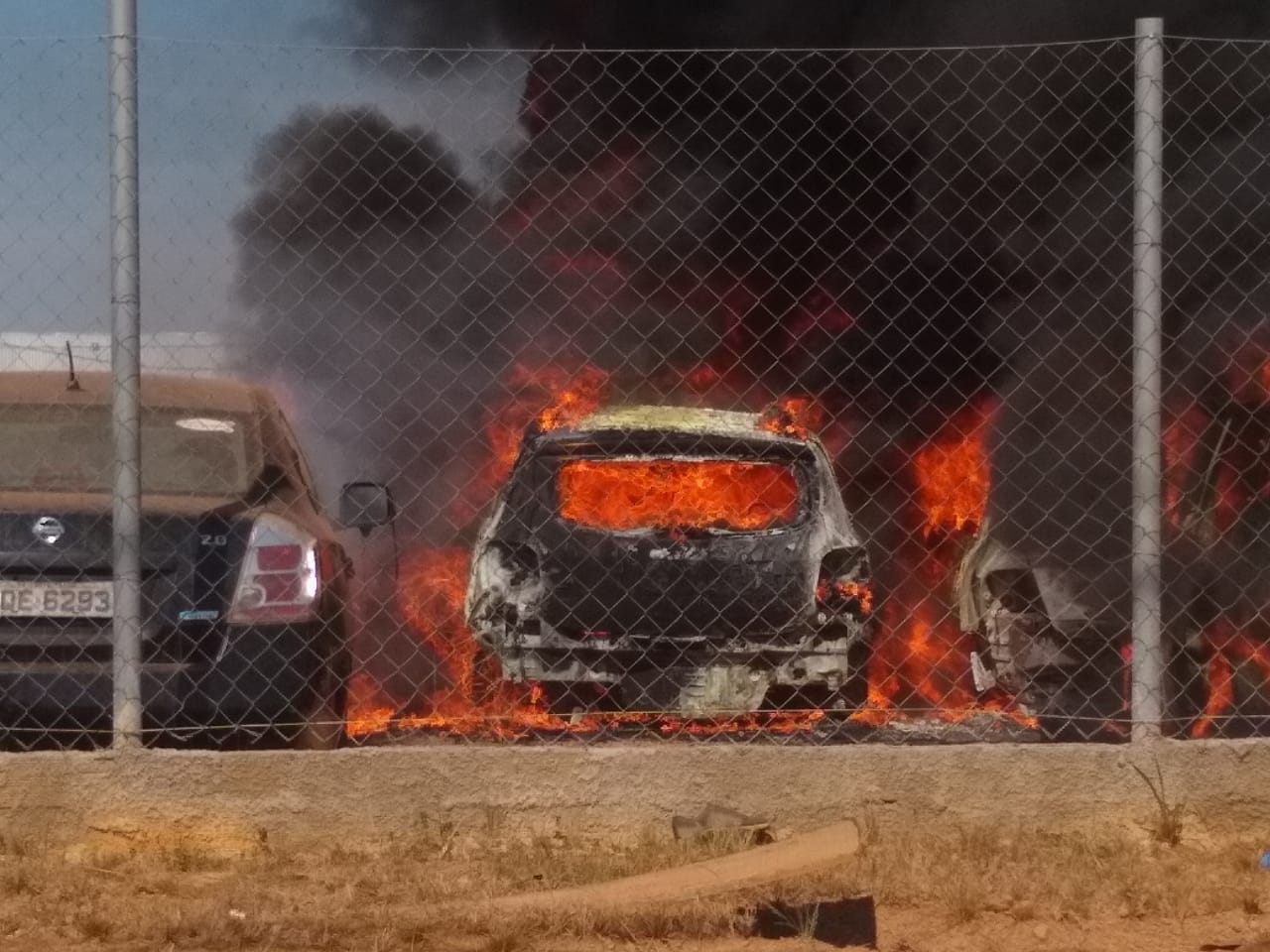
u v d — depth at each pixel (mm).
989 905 5043
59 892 5086
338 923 4758
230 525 6172
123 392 5703
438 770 5672
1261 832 5801
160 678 5957
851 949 4695
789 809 5723
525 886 5211
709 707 7266
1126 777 5797
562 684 7312
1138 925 4949
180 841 5578
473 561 7594
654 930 4781
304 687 6148
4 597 5945
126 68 5719
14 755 5562
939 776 5762
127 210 5715
